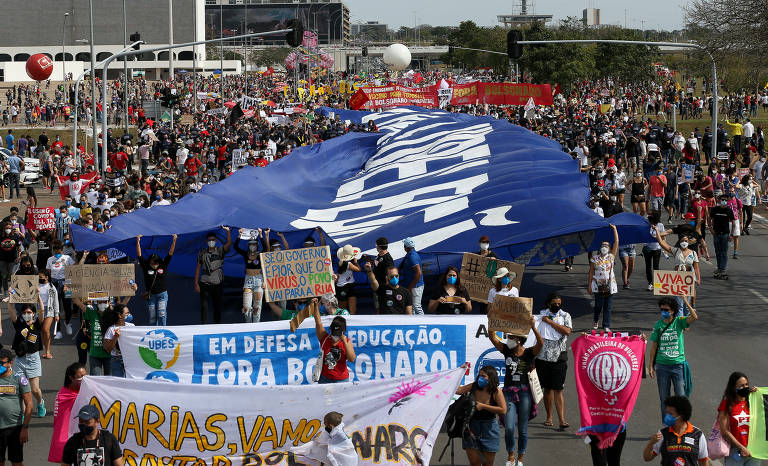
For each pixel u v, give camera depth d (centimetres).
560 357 1213
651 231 1859
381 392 1052
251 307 1678
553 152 2580
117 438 1062
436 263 1775
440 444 1189
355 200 2412
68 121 7856
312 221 2216
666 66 12344
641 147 4391
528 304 1069
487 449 1015
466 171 2455
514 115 6169
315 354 1272
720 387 1412
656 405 1344
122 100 8450
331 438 983
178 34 15988
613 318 1811
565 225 1791
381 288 1513
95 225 2112
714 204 2628
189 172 3719
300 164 2795
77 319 1897
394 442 1042
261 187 2486
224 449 1066
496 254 1773
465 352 1262
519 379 1088
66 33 15675
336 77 14900
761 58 3866
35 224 2417
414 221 1992
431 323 1264
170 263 1981
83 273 1338
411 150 2966
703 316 1873
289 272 1293
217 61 16788
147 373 1258
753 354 1598
